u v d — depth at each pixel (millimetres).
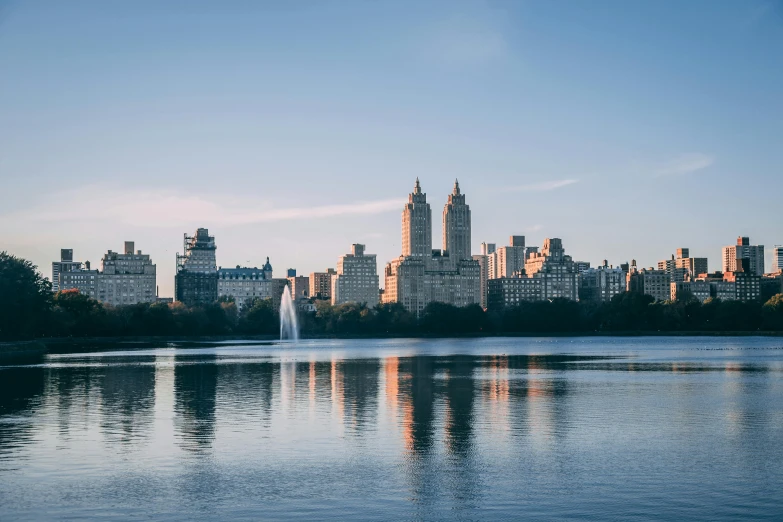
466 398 92375
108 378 120938
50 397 92875
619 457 57281
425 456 57625
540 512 44344
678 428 69625
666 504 45719
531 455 57938
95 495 47531
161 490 48562
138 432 67375
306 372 135625
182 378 120875
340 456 57656
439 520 43094
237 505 45656
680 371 137625
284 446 61250
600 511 44469
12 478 51312
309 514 44062
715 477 51469
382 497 47188
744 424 71688
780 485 49562
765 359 178125
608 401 89125
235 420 74000
